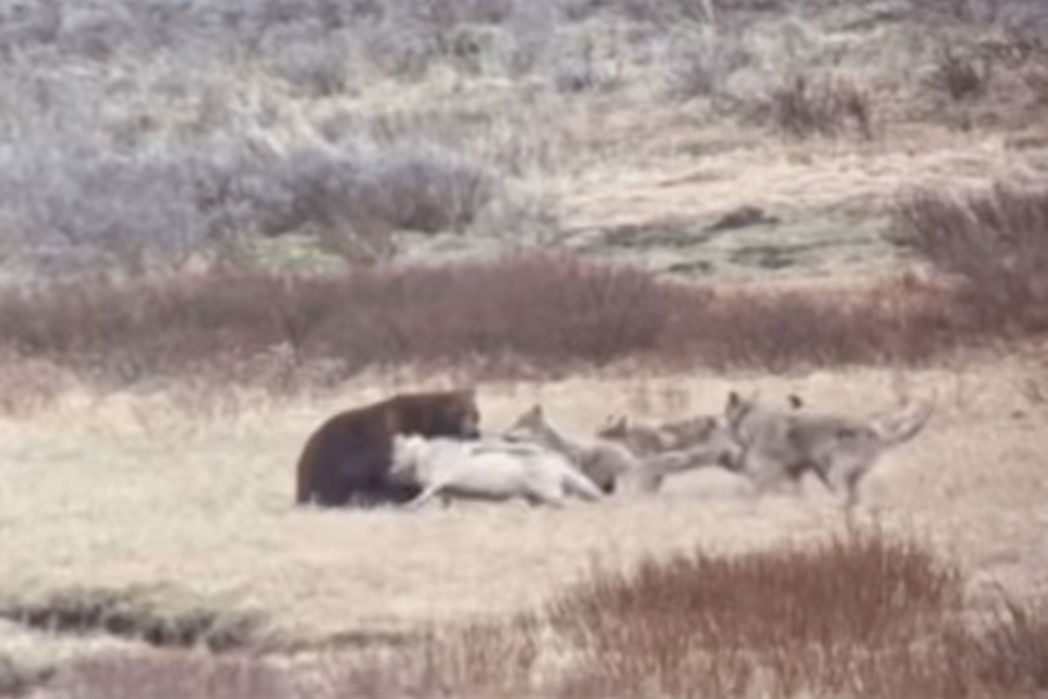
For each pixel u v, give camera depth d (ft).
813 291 229.86
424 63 343.46
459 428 161.58
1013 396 184.44
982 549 143.33
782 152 291.17
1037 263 214.07
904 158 284.82
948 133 293.02
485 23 358.64
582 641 127.65
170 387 206.80
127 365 210.59
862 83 310.65
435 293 227.20
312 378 205.98
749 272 250.16
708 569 133.28
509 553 145.18
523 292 220.02
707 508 154.81
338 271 251.80
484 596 137.90
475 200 281.33
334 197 282.36
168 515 159.74
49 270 273.95
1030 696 118.11
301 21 369.50
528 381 203.82
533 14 352.69
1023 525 148.77
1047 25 322.34
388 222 278.46
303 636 135.44
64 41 370.32
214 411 194.29
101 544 151.74
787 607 127.85
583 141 305.32
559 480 157.07
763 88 313.53
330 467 159.94
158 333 218.18
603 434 160.35
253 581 142.41
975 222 236.22
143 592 142.31
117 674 128.16
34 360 215.31
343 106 333.83
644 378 201.57
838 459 157.07
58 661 134.10
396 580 141.69
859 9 336.70
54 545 151.94
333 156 296.51
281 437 184.75
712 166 289.74
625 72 328.90
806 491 158.51
